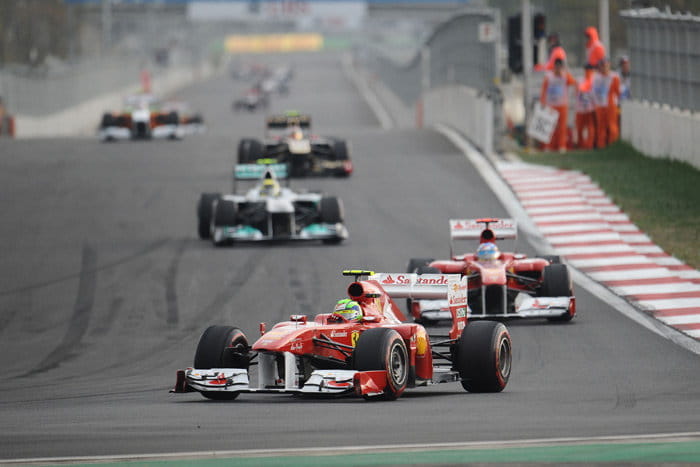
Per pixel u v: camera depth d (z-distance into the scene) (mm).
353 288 46469
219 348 44062
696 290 77062
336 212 96000
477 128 152750
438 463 29609
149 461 30719
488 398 43938
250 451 31703
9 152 163000
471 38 172625
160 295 81000
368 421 37219
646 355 58469
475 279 69875
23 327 73625
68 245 100688
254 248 96812
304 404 42531
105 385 54812
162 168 144875
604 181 116312
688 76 117938
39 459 31391
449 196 117688
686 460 29641
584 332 65250
